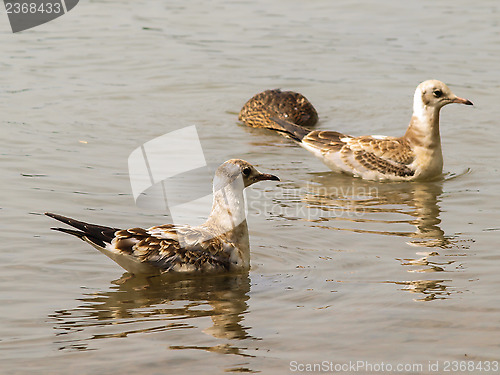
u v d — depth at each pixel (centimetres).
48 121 1962
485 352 933
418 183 1659
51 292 1111
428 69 2448
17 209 1410
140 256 1159
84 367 900
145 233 1177
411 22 2944
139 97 2195
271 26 2902
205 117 2069
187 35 2788
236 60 2541
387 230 1361
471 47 2655
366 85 2333
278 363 909
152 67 2455
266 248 1282
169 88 2284
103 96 2183
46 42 2677
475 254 1243
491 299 1074
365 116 2097
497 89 2270
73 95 2180
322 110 2148
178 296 1109
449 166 1748
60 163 1664
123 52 2589
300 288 1126
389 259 1228
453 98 1653
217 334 983
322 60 2552
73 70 2406
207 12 3077
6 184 1534
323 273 1179
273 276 1176
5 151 1731
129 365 905
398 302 1070
